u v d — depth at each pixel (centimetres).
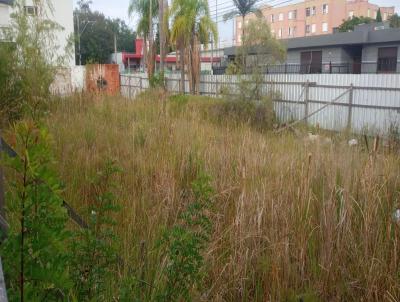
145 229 366
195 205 260
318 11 7088
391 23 4491
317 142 609
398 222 325
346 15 7088
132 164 546
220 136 755
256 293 287
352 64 2964
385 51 2827
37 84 911
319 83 1527
